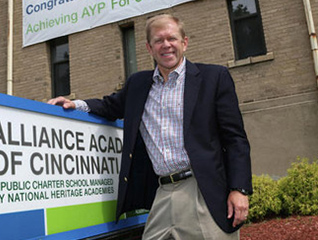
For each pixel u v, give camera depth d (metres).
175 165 2.12
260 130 6.58
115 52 8.02
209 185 1.98
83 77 8.24
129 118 2.35
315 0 6.56
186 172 2.10
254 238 4.17
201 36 7.26
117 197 2.46
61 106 2.25
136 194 2.39
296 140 6.32
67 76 8.81
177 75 2.24
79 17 8.44
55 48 9.00
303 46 6.53
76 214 2.15
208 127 2.09
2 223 1.70
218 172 2.03
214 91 2.13
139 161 2.39
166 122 2.19
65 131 2.20
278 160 6.38
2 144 1.79
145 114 2.32
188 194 2.07
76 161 2.24
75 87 8.27
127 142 2.33
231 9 7.41
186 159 2.10
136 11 7.88
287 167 6.30
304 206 4.88
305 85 6.42
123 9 8.01
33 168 1.92
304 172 5.09
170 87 2.25
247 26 7.27
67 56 8.86
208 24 7.25
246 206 1.93
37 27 8.82
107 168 2.51
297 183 5.02
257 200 5.05
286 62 6.60
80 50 8.36
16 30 9.07
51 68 8.90
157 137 2.21
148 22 2.31
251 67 6.83
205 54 7.18
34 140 1.97
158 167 2.20
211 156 2.04
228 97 2.13
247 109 6.73
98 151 2.45
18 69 8.90
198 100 2.13
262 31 7.11
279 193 5.12
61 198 2.06
